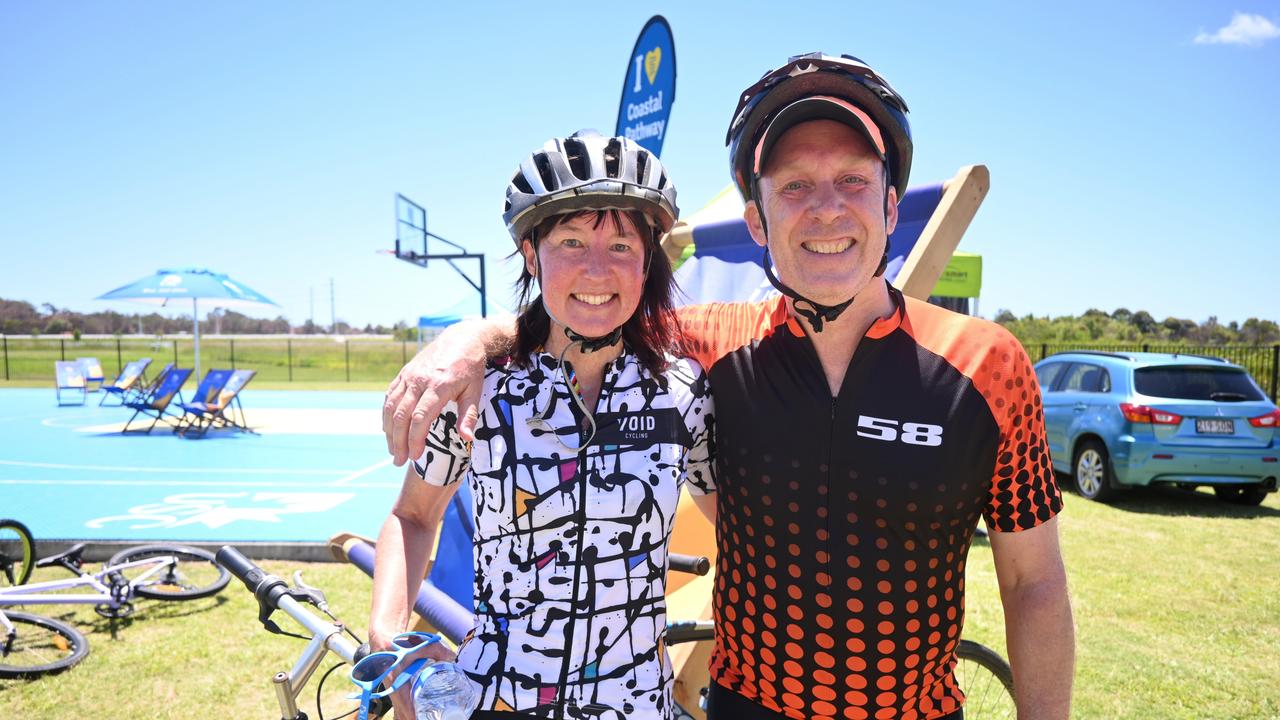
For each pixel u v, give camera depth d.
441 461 1.36
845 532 1.35
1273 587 5.15
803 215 1.29
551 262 1.32
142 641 4.09
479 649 1.30
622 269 1.31
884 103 1.34
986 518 1.41
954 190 2.40
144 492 8.18
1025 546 1.38
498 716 1.25
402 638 1.23
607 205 1.29
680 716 1.87
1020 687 1.38
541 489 1.29
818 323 1.36
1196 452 7.32
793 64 1.36
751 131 1.41
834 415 1.36
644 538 1.32
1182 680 3.75
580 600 1.28
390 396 1.30
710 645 2.29
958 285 8.76
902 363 1.35
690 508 2.59
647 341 1.44
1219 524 6.97
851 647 1.37
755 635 1.46
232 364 34.28
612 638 1.29
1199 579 5.30
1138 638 4.28
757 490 1.42
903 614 1.35
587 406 1.39
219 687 3.58
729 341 1.52
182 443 12.22
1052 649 1.34
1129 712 3.44
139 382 18.97
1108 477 7.80
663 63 5.36
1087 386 8.47
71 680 3.63
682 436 1.41
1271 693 3.62
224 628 4.28
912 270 2.30
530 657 1.26
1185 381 7.69
